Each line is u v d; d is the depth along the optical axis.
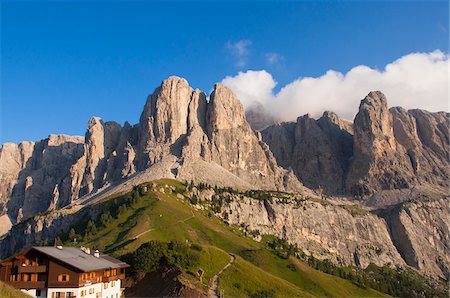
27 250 129.00
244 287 180.12
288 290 188.88
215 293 163.88
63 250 141.12
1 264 129.38
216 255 198.25
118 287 150.75
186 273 169.12
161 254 175.75
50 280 126.50
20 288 126.56
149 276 169.00
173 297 153.50
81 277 128.75
